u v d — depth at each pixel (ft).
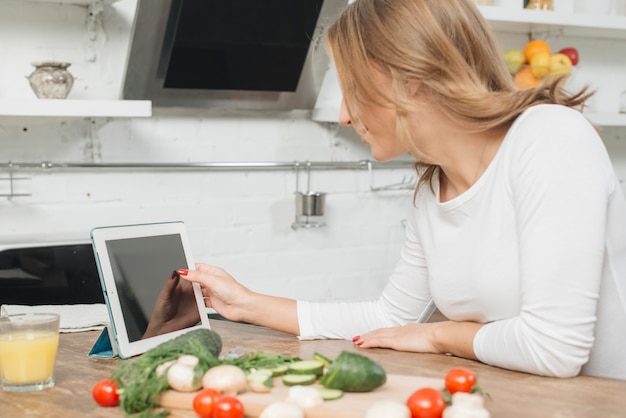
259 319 5.17
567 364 3.82
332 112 8.79
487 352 4.16
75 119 8.02
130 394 3.31
